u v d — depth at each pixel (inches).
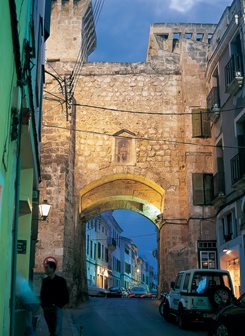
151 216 1202.6
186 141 1030.4
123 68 1114.7
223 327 372.2
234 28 823.1
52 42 1166.3
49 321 329.4
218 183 925.8
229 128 866.1
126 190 1109.7
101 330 522.3
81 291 1058.1
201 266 952.3
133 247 3154.5
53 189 946.7
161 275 1043.3
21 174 490.6
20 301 402.9
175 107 1095.6
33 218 569.9
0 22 191.8
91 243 1921.8
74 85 1082.7
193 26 1448.1
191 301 545.3
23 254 472.7
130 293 1638.8
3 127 224.1
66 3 1194.6
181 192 1040.8
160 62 1123.9
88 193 1098.1
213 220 976.3
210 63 994.1
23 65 317.7
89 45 1365.7
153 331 523.8
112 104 1091.9
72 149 1023.6
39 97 546.9
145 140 1072.8
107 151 1061.8
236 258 816.3
